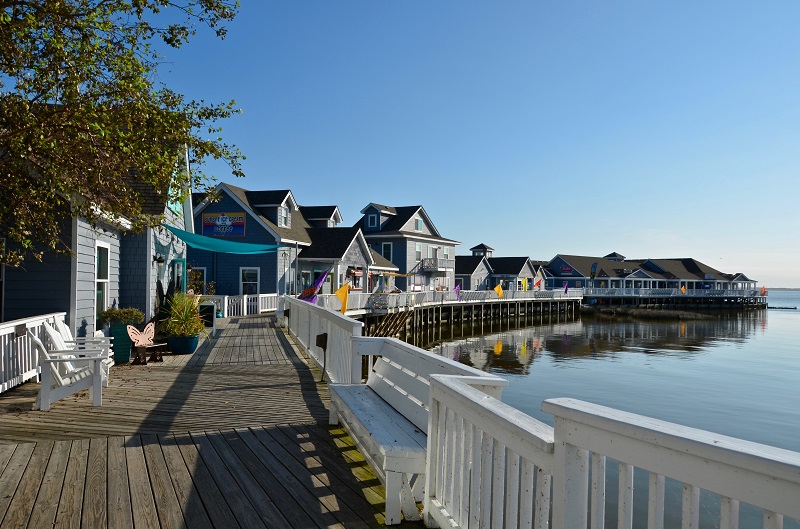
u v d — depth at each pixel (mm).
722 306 85688
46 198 7570
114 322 11414
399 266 44438
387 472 3586
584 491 2090
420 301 36969
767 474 1433
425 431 3959
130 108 6879
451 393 3199
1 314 9977
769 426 14234
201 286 27406
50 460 4805
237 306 24250
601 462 2021
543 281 72500
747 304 88000
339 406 5492
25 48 6652
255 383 8555
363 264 37031
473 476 2943
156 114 6906
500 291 48562
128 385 8312
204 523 3609
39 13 6531
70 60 6566
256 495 4066
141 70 7012
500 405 2748
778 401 17141
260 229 29922
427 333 38594
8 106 6156
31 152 6445
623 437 1870
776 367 24609
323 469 4617
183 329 11922
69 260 10086
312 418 6328
